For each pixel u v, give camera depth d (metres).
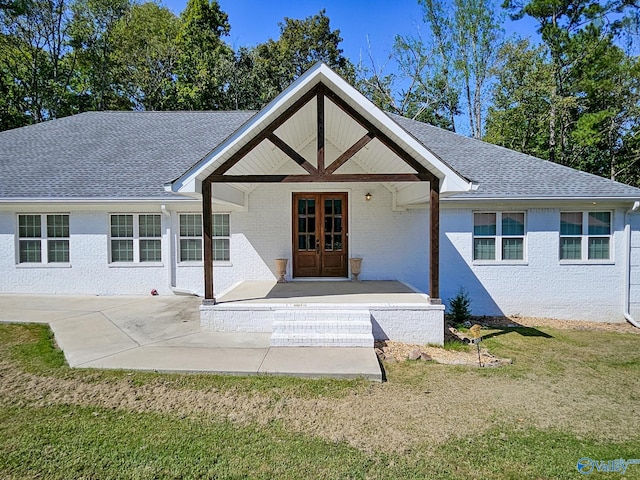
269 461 3.47
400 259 10.51
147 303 9.68
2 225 10.59
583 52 19.25
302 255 10.69
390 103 28.50
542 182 10.29
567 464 3.49
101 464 3.40
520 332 8.64
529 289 10.09
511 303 10.13
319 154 6.71
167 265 10.67
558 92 20.56
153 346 6.39
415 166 6.83
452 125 28.53
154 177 10.80
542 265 10.06
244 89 27.38
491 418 4.35
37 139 13.12
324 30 35.25
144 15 28.97
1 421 4.10
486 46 26.00
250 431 3.98
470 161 11.55
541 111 21.62
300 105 6.67
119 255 10.79
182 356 5.91
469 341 7.72
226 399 4.66
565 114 20.48
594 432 4.08
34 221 10.67
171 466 3.38
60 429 3.96
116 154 12.03
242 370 5.36
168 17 32.09
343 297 8.00
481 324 9.36
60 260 10.74
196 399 4.65
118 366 5.49
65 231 10.72
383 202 10.50
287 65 32.56
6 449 3.60
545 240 10.03
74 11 25.78
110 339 6.74
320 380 5.22
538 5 20.41
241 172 8.55
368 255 10.54
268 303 7.43
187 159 11.69
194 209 10.61
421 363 6.11
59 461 3.44
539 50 22.23
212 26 32.75
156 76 28.22
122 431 3.94
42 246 10.68
